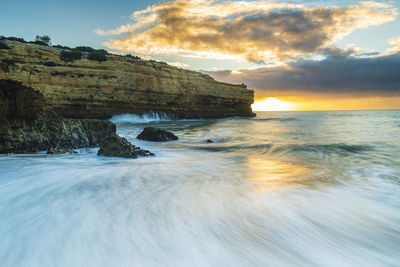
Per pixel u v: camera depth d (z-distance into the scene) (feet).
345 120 132.87
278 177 18.89
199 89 149.38
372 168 22.77
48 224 9.57
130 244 8.30
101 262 7.22
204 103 153.28
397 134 55.36
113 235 8.85
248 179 18.08
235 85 174.60
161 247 8.22
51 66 100.53
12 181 15.83
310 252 8.54
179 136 58.70
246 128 80.23
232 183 16.78
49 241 8.30
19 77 92.79
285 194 14.47
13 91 28.14
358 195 14.64
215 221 10.48
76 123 35.40
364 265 7.95
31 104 29.22
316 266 7.73
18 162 22.59
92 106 110.22
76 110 106.73
